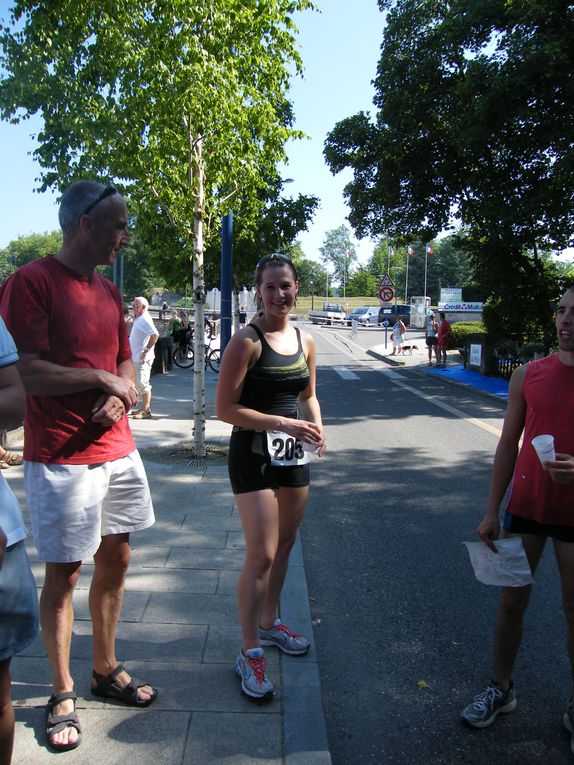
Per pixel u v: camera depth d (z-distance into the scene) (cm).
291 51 750
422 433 1023
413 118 1730
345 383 1759
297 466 309
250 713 280
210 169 743
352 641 374
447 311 4412
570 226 1567
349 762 274
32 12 650
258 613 295
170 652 327
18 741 256
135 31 669
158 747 256
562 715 307
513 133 1509
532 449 273
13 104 659
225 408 296
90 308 258
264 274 302
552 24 1327
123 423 277
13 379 197
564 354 270
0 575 191
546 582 460
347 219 2127
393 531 561
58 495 251
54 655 263
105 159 674
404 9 1784
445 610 414
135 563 445
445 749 283
